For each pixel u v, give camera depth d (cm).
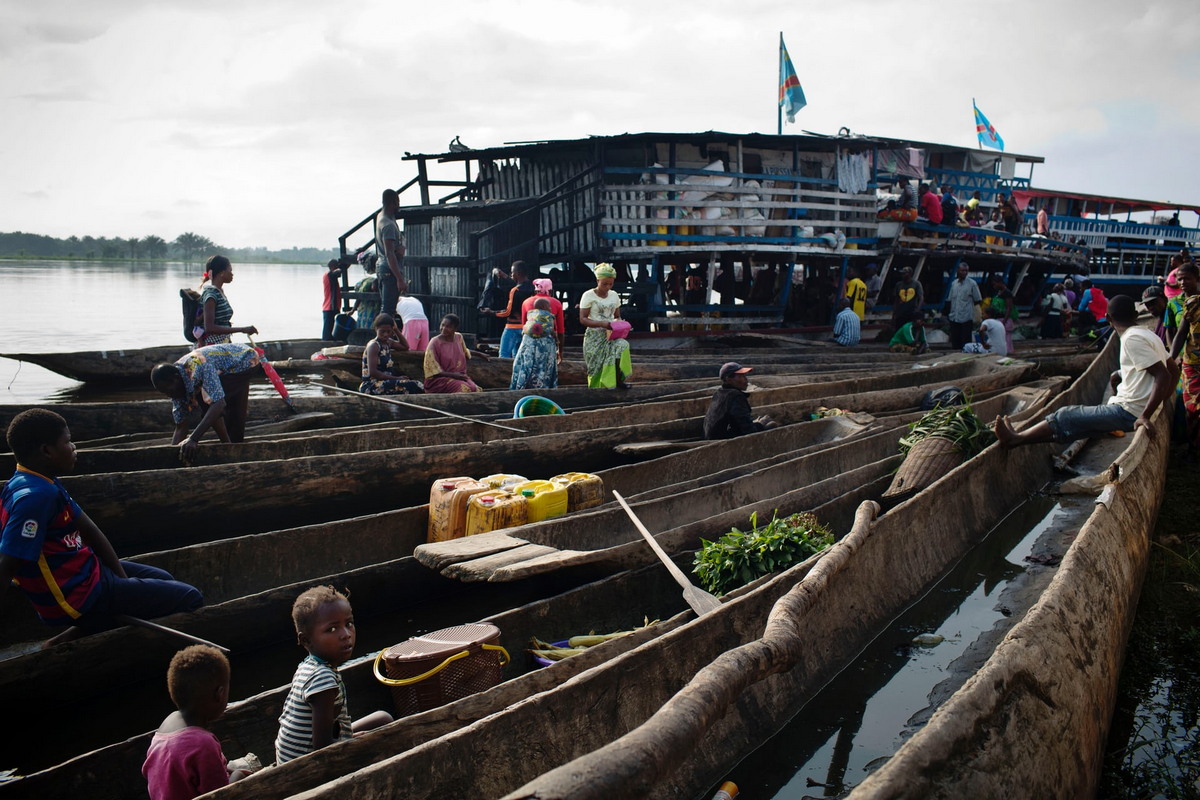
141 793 326
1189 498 747
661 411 926
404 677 387
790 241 1606
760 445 811
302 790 301
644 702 373
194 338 812
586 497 613
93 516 559
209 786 293
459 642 396
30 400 1070
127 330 2005
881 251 1762
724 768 371
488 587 555
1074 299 2138
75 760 315
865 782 262
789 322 1825
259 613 463
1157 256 3027
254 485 613
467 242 1527
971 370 1344
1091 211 2966
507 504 561
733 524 596
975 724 299
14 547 383
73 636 423
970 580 579
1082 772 330
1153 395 712
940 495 618
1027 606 531
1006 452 745
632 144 1459
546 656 436
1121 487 583
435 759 299
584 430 811
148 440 748
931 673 457
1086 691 361
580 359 1286
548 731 334
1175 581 578
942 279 2164
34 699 401
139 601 429
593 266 1562
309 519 644
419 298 1631
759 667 324
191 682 300
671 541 555
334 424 866
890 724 411
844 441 809
